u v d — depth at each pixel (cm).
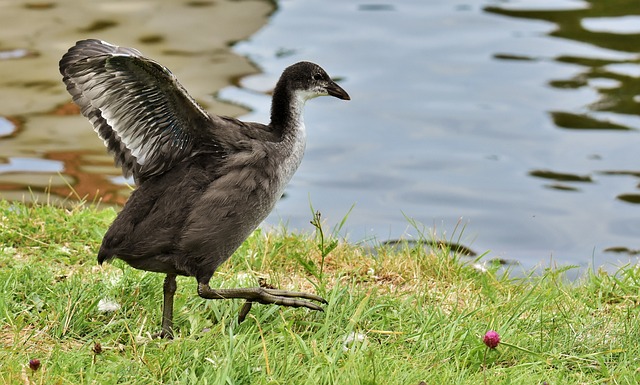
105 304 968
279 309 976
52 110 1992
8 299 956
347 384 822
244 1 2703
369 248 1262
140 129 912
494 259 1286
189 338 902
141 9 2548
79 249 1132
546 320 991
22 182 1672
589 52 2419
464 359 902
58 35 2314
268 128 998
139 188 923
